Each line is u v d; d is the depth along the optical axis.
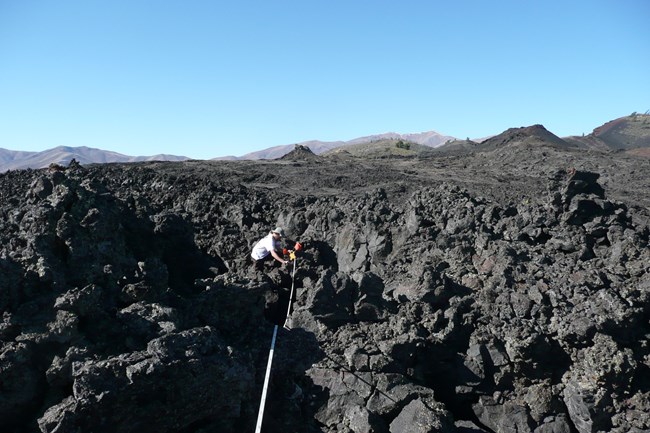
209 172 35.59
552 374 11.73
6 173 22.41
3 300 7.30
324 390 10.74
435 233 15.53
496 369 11.91
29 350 6.73
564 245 14.42
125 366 6.65
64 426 6.04
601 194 16.06
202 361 7.21
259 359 8.94
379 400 10.51
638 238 14.06
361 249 15.44
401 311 12.62
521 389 11.77
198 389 7.11
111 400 6.38
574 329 11.46
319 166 43.28
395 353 11.39
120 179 24.30
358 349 11.18
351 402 10.52
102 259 8.76
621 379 10.95
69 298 7.23
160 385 6.79
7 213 12.61
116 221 9.62
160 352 6.97
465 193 17.25
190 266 12.80
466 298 12.79
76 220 8.96
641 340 11.55
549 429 11.28
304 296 13.05
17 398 6.43
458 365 12.03
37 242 8.25
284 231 18.44
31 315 7.18
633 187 36.16
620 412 10.94
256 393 8.45
